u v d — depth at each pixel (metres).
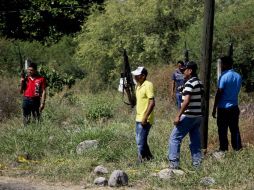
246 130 18.08
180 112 14.62
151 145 17.94
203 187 13.21
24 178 15.12
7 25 49.56
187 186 13.29
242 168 14.12
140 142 15.93
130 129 20.91
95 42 37.44
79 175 14.99
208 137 18.73
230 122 16.05
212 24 17.03
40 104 21.56
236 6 33.88
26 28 49.88
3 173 15.70
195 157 15.05
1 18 49.41
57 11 50.00
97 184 14.04
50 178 14.95
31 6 49.81
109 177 14.48
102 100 29.91
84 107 27.19
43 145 18.77
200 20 33.22
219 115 16.11
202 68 17.12
